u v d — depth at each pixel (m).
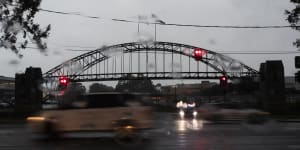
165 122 34.00
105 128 19.20
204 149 15.53
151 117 19.03
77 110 19.67
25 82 57.56
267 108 52.22
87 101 19.70
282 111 49.53
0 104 76.50
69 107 19.91
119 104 19.30
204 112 35.16
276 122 33.44
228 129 25.66
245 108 34.12
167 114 54.72
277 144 17.02
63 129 19.70
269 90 59.03
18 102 57.25
